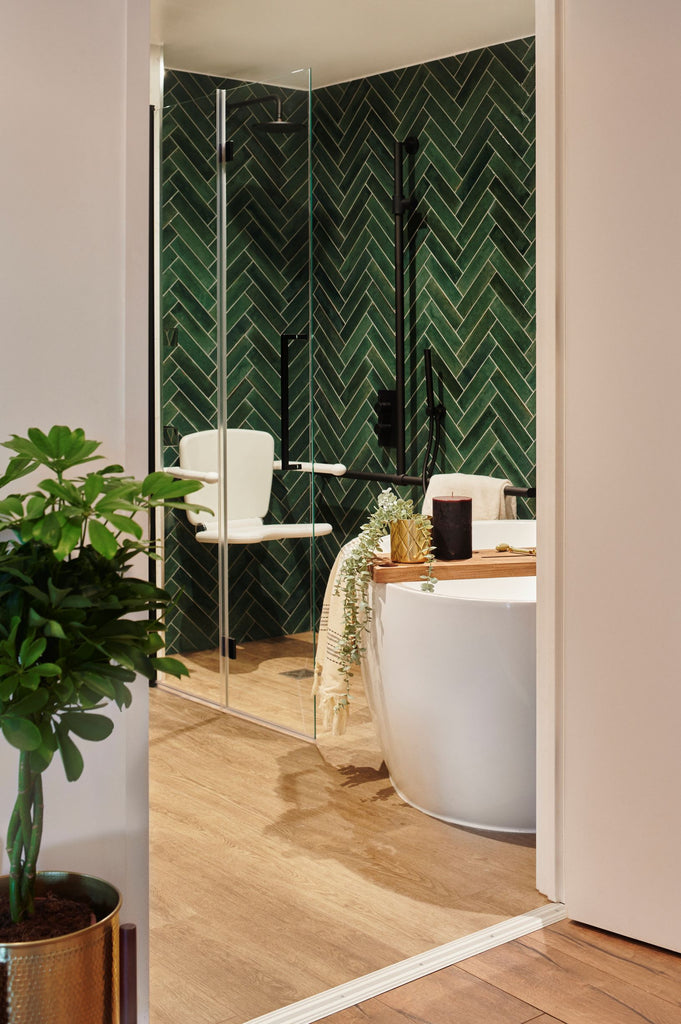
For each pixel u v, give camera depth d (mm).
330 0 4121
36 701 1336
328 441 5555
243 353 4082
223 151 4094
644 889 2326
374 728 3570
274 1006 2070
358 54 4824
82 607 1383
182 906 2518
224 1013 2045
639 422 2271
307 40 4621
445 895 2572
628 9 2232
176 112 4250
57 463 1435
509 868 2732
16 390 1779
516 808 2979
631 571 2305
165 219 4312
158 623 1497
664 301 2221
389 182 5145
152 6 4172
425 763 3070
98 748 1883
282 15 4289
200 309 4234
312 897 2561
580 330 2354
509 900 2547
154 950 2301
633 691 2316
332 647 3453
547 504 2469
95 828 1890
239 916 2465
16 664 1328
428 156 4945
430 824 3035
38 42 1770
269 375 4004
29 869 1510
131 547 1533
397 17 4324
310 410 3889
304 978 2182
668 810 2281
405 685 3072
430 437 4977
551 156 2406
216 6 4176
